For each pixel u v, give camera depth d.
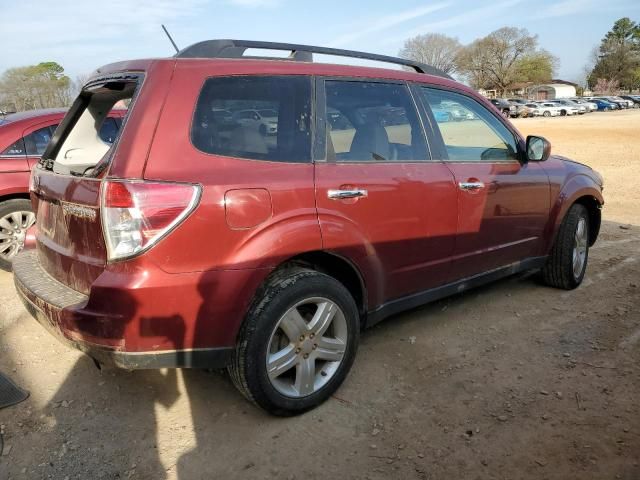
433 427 2.91
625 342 3.83
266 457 2.70
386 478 2.55
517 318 4.27
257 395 2.80
